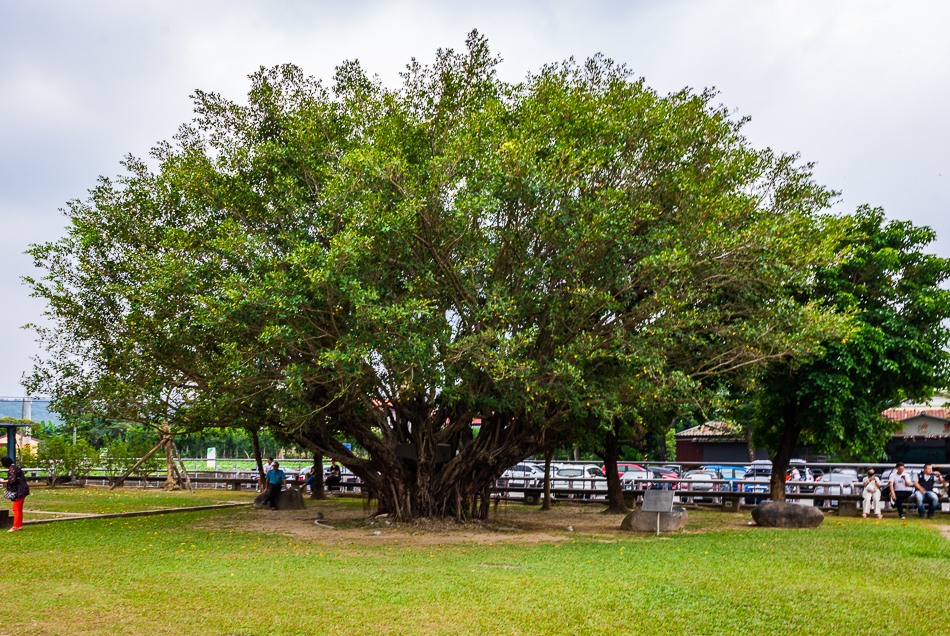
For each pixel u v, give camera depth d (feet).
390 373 46.70
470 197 42.57
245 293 41.14
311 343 45.88
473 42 51.65
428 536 47.01
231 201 49.65
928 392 63.05
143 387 49.60
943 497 63.41
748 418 114.32
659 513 50.39
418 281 44.96
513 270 48.11
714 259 43.93
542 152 46.73
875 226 63.72
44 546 38.78
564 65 51.85
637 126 47.96
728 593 26.43
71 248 49.65
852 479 83.25
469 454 53.88
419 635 20.72
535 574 30.60
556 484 91.40
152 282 44.45
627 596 25.72
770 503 54.19
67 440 108.37
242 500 76.74
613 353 45.14
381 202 43.96
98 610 22.98
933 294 60.64
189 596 25.18
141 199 50.88
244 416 51.39
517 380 45.39
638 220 47.55
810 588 27.53
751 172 52.21
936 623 22.53
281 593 25.80
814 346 45.19
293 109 51.60
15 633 20.29
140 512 59.26
